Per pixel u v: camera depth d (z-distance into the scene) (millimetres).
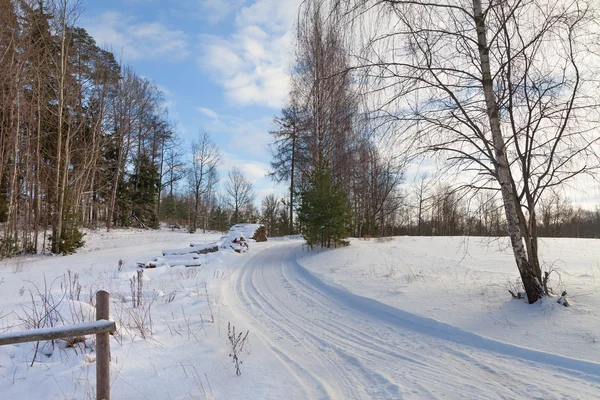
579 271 8930
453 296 7016
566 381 3840
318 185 16375
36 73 18047
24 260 15570
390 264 11367
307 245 17656
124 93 28719
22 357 4410
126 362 4332
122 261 13328
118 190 32750
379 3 5379
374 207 25969
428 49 5848
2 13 16422
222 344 5098
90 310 5895
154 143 38938
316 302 7887
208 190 42594
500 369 4227
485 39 6129
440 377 4098
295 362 4621
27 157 18609
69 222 18391
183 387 3762
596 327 4875
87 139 24328
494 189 6367
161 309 6930
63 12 18406
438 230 23328
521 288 7066
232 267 13102
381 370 4348
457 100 6148
